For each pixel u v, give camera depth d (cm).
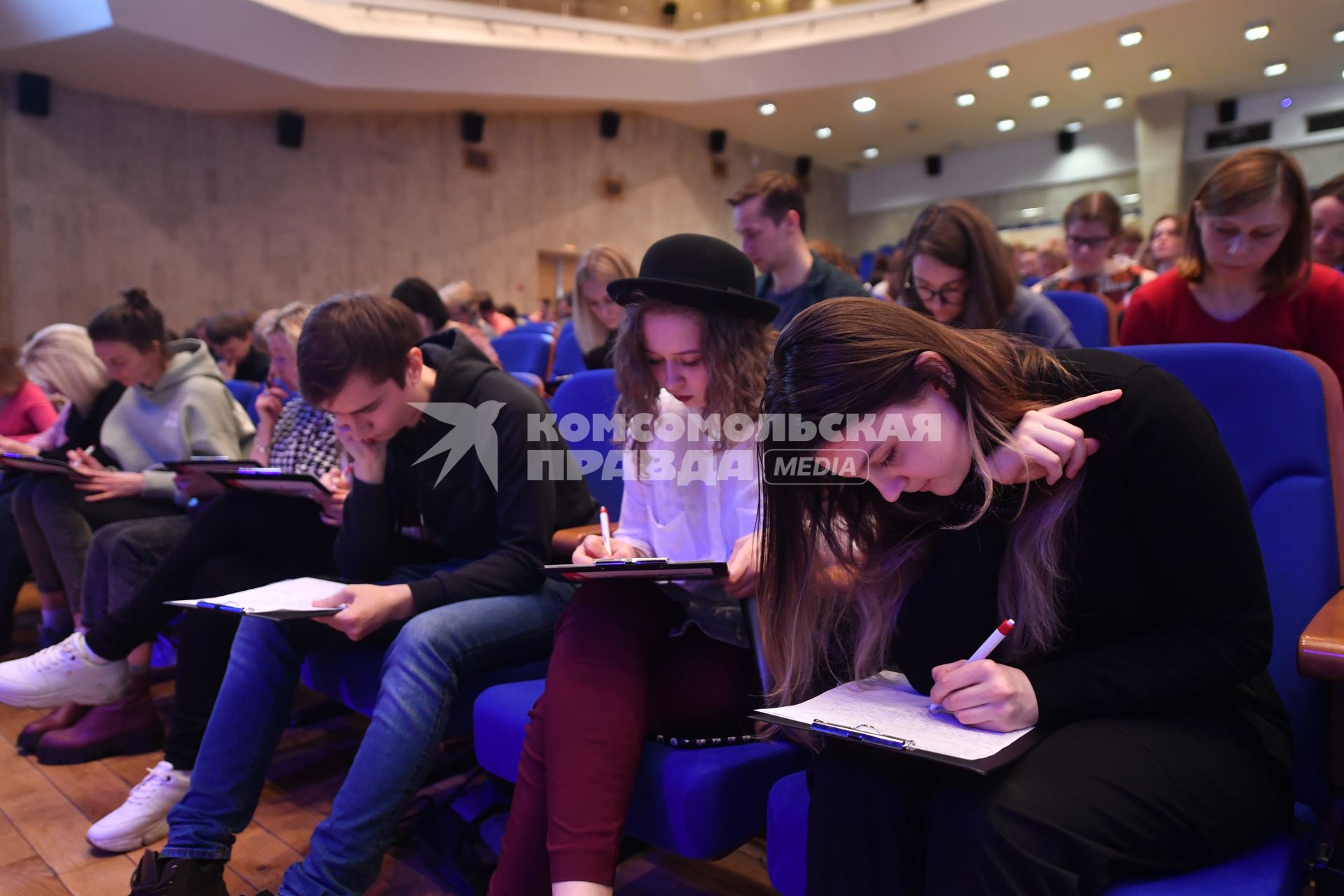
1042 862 71
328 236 909
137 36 678
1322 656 76
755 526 117
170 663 230
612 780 103
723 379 128
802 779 99
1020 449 83
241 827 141
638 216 1116
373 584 154
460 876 146
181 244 825
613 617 115
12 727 229
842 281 266
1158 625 90
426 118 965
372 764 126
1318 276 178
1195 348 112
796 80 986
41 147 750
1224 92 1000
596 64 955
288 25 752
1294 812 90
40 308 751
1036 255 600
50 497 249
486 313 688
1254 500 105
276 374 253
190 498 248
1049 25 828
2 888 151
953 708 83
